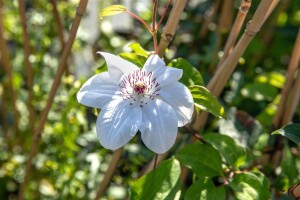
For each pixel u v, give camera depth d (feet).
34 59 3.51
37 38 3.59
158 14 3.63
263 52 3.88
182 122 1.98
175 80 1.99
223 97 3.37
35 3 3.69
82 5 2.28
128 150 2.98
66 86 3.31
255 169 2.51
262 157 2.74
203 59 3.34
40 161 3.34
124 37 4.00
